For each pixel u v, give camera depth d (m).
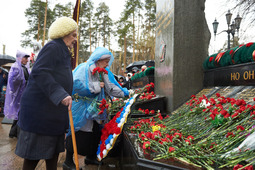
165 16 4.14
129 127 2.71
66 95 1.67
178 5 3.66
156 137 1.83
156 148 1.72
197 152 1.60
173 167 1.34
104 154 2.50
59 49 1.81
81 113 2.69
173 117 2.92
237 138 1.67
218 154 1.47
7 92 4.54
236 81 2.88
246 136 1.70
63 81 1.81
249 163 1.28
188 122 2.44
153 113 3.44
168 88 3.87
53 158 1.90
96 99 2.74
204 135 1.93
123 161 2.57
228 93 2.86
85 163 3.00
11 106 4.51
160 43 4.48
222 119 1.99
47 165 1.93
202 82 3.77
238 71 2.84
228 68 3.05
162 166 1.39
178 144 1.80
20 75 4.46
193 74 3.73
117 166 2.87
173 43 3.66
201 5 3.79
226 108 2.44
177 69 3.66
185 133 2.14
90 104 2.71
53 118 1.74
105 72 2.76
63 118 1.81
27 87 1.77
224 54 3.11
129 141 2.06
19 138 1.75
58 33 1.84
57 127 1.77
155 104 3.91
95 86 2.72
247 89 2.61
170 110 3.75
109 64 3.10
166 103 3.95
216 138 1.81
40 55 1.75
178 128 2.38
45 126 1.71
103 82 2.83
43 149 1.72
